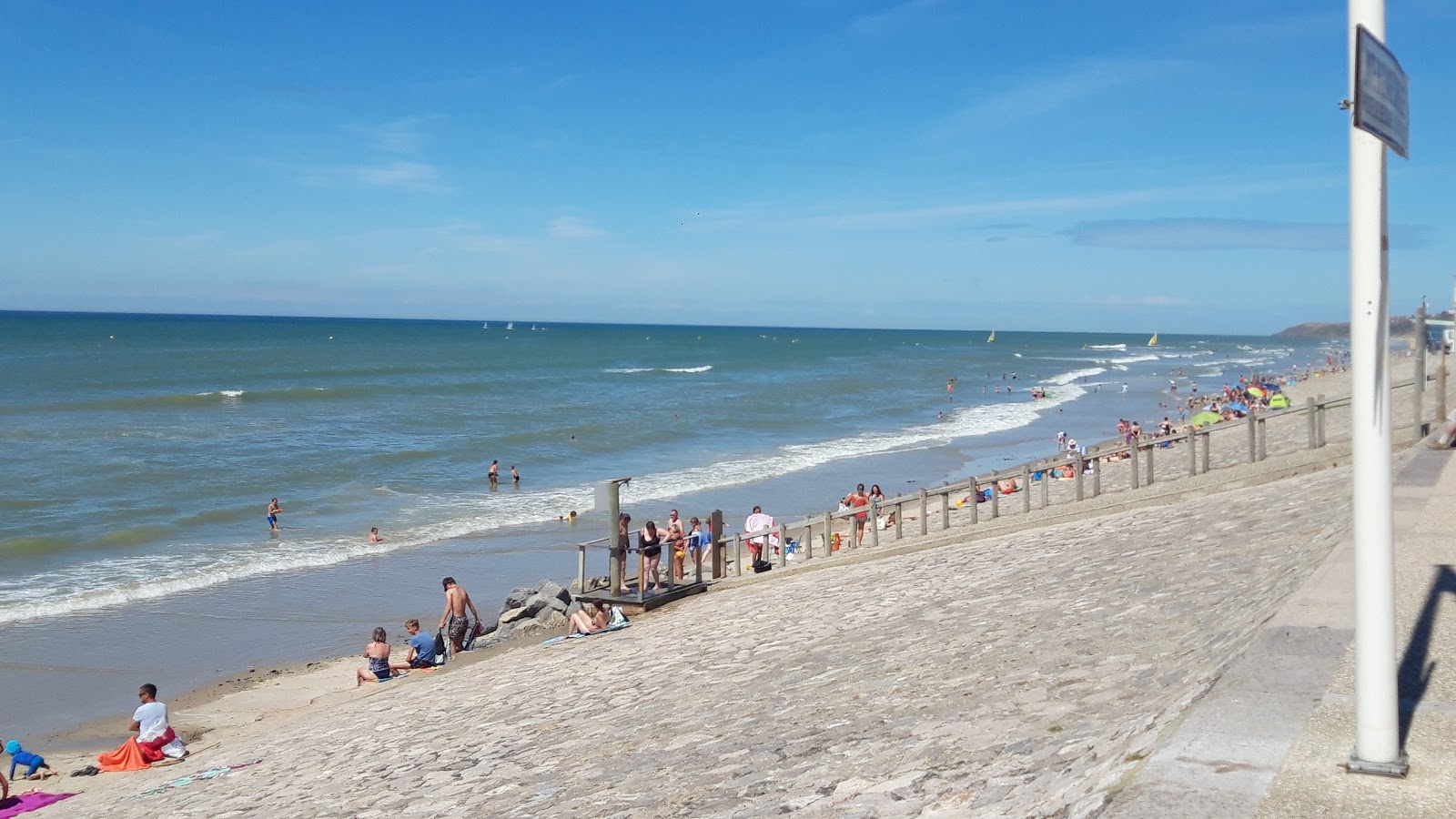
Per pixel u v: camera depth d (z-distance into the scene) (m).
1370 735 3.90
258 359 101.94
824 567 16.81
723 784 6.25
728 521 30.62
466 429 51.62
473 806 7.20
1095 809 3.90
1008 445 48.25
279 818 8.35
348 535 29.55
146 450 42.25
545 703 10.69
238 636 20.80
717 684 9.48
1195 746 4.22
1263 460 16.41
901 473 39.72
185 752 14.38
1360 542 3.88
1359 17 3.50
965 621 9.73
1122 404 70.50
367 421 53.44
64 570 25.34
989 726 6.14
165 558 26.67
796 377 96.69
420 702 13.02
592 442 48.06
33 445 42.75
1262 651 5.37
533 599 19.14
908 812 4.96
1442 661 5.30
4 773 14.46
